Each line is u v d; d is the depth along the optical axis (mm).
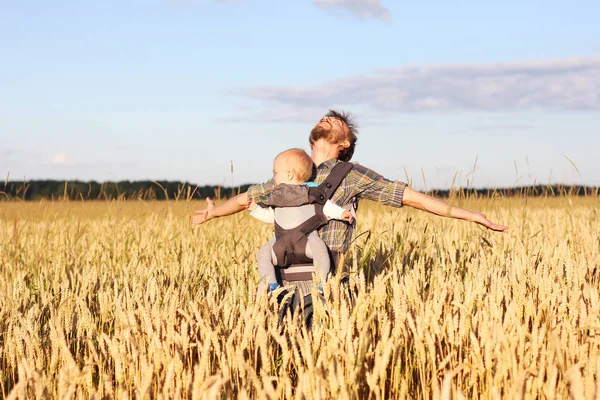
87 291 5125
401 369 3283
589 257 5637
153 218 9180
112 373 3508
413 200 4070
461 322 3236
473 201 7945
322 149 4188
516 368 2871
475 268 4844
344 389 2543
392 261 5246
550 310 3584
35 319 4199
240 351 2908
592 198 8633
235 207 4449
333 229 3930
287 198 3816
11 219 8719
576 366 2516
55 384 3172
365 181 4031
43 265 6621
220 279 5488
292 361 3188
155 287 4348
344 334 3018
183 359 3158
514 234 7227
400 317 3035
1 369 3740
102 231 9219
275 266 3951
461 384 3119
